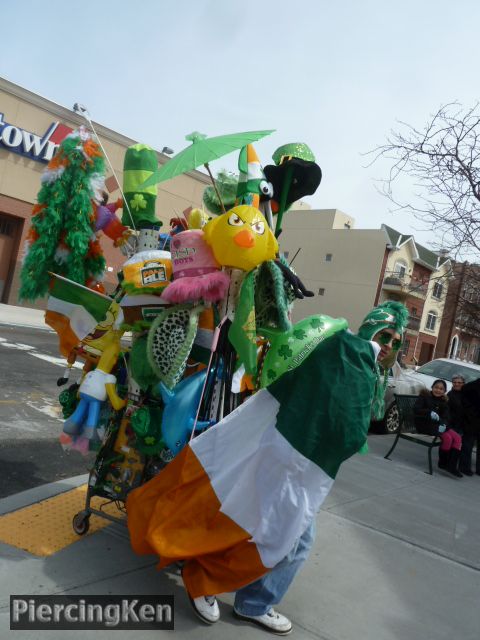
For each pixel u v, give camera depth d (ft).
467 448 24.89
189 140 9.48
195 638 8.32
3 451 15.88
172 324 9.28
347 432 8.15
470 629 10.14
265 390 8.73
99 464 10.64
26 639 7.56
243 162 10.34
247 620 9.00
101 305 11.02
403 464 24.21
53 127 65.67
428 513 16.88
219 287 9.04
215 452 8.70
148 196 11.55
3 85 60.75
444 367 38.86
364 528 14.44
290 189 11.23
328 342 8.56
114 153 64.34
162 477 9.12
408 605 10.65
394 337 10.40
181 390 9.48
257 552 8.32
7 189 63.57
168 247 11.76
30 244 11.82
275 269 8.99
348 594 10.68
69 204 11.36
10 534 10.45
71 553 10.13
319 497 8.29
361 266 125.80
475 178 24.94
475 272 35.88
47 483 14.14
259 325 9.75
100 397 10.35
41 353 34.40
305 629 9.21
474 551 14.17
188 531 8.56
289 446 8.15
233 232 8.79
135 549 9.04
